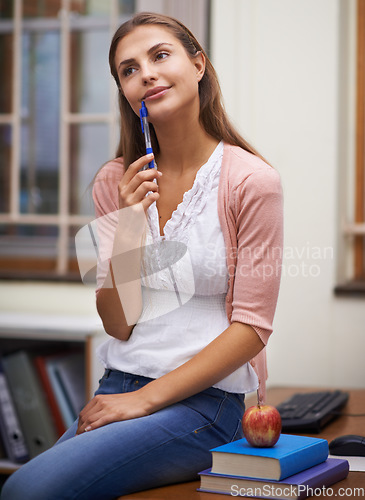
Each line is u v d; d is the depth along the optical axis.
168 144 1.52
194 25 2.78
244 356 1.38
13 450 2.66
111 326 1.51
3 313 2.87
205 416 1.39
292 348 2.68
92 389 2.46
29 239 3.07
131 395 1.39
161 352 1.45
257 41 2.70
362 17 2.75
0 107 3.07
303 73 2.66
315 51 2.65
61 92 3.02
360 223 2.79
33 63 3.05
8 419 2.67
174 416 1.36
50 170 3.06
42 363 2.66
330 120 2.64
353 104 2.78
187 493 1.28
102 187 1.63
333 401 1.97
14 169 3.07
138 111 1.51
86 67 3.00
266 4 2.68
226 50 2.72
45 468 1.28
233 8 2.71
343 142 2.74
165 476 1.34
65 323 2.55
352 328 2.62
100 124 2.99
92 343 2.47
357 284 2.66
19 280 2.89
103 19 2.96
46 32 3.04
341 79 2.69
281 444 1.30
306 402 1.95
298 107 2.67
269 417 1.26
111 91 2.97
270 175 1.42
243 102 2.71
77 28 3.00
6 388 2.69
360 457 1.46
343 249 2.75
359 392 2.28
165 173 1.56
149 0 2.86
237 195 1.42
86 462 1.27
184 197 1.48
